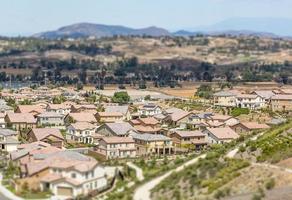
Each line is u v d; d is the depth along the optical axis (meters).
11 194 172.75
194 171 175.12
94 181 177.12
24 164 191.38
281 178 151.50
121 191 170.62
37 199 167.75
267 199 138.88
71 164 180.88
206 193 154.38
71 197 168.62
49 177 175.38
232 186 153.75
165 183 170.25
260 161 176.25
